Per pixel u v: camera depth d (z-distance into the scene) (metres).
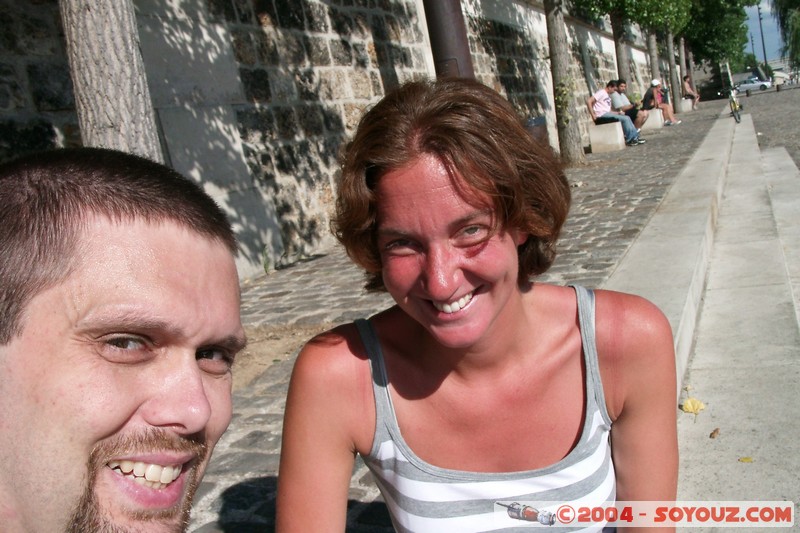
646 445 0.85
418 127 0.73
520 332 0.82
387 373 0.84
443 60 3.51
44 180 0.51
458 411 0.83
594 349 0.83
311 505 0.84
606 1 9.07
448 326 0.77
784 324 2.10
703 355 1.99
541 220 0.79
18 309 0.48
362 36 5.20
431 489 0.83
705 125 10.37
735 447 1.48
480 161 0.72
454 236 0.75
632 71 16.25
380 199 0.76
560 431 0.84
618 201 4.23
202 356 0.57
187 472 0.55
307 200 4.38
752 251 3.02
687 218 3.29
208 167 3.68
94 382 0.49
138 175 0.54
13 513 0.50
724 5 20.42
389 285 0.79
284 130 4.28
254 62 4.12
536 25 9.86
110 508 0.51
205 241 0.55
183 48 3.64
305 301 3.09
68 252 0.49
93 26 1.84
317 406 0.84
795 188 4.50
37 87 2.96
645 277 2.41
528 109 9.06
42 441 0.48
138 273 0.51
